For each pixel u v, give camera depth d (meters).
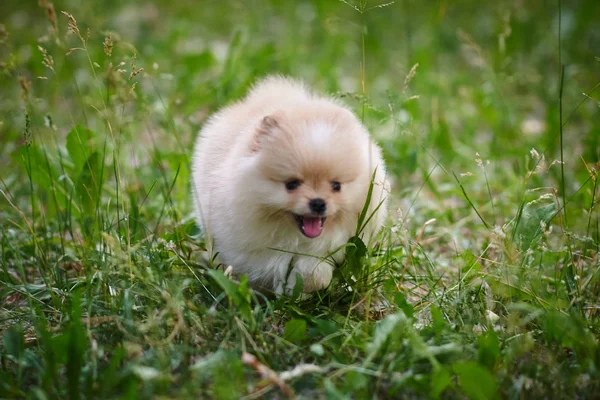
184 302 1.50
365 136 1.57
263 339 1.46
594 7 2.56
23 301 1.60
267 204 1.53
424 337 1.47
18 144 1.96
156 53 2.35
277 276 1.58
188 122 1.92
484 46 2.51
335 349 1.46
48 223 1.73
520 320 1.50
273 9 2.93
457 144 2.00
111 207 1.78
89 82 2.12
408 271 1.61
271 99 1.65
